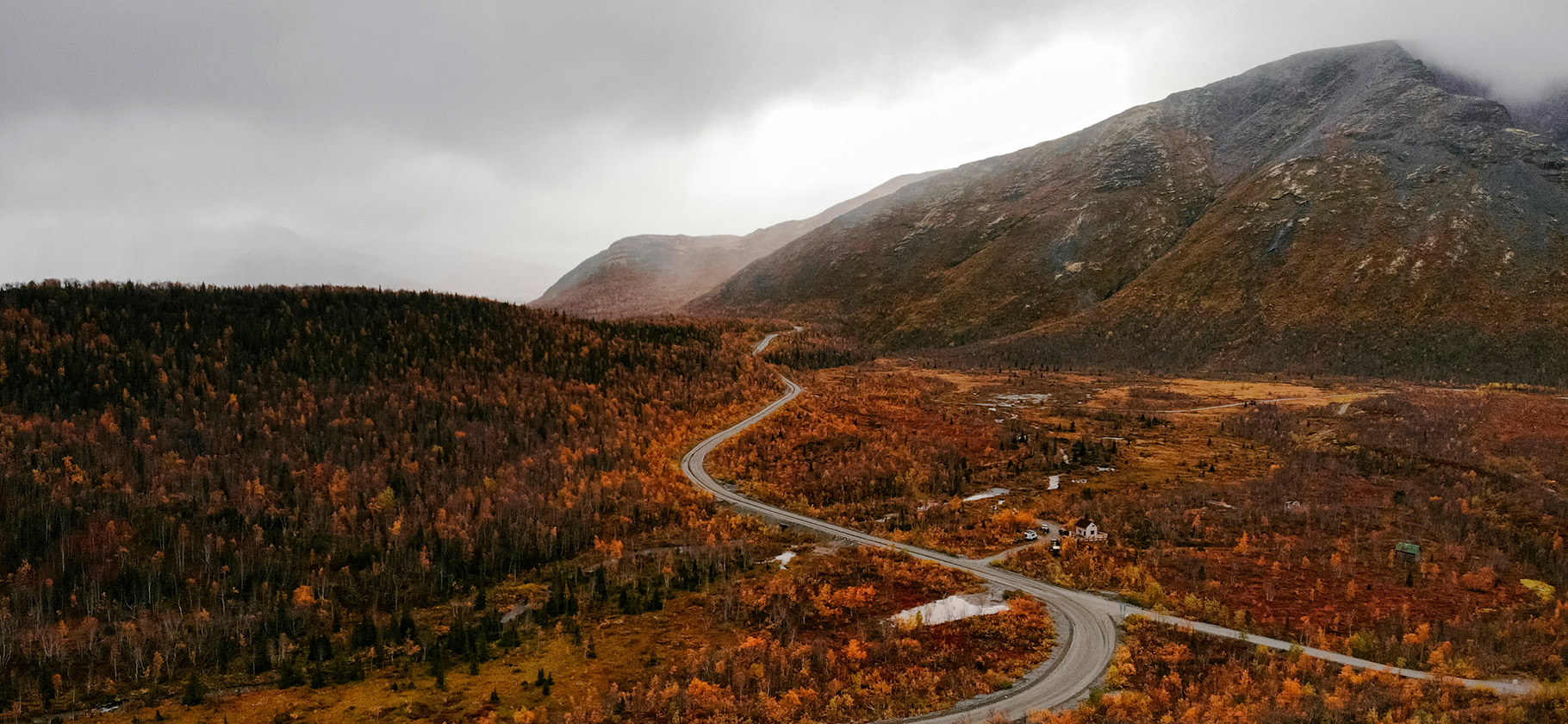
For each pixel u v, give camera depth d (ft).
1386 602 369.09
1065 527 483.51
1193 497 526.98
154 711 341.21
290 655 396.98
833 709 291.79
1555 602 363.35
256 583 476.95
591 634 392.06
